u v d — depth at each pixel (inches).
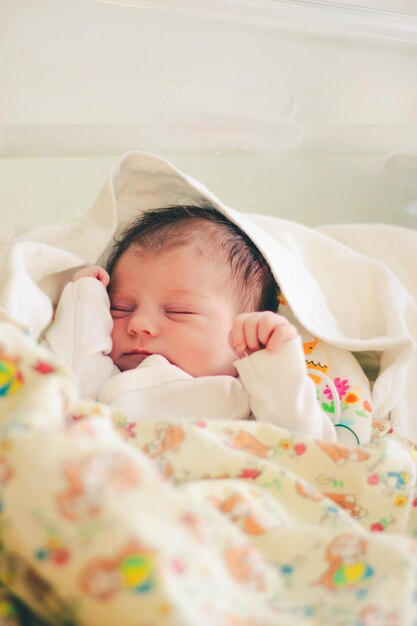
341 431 41.6
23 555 19.3
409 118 60.7
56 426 21.3
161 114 57.0
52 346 39.8
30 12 52.1
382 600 21.2
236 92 57.2
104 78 55.3
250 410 39.1
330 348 45.9
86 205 58.1
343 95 59.0
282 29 55.1
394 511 32.0
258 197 60.9
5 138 55.4
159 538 18.7
